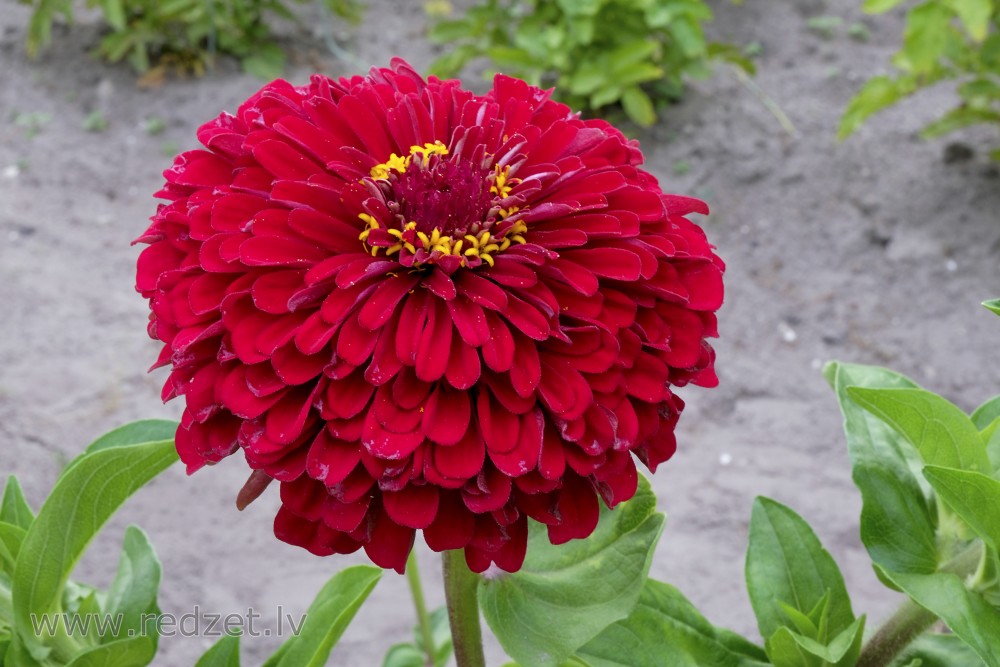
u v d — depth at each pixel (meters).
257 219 0.34
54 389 0.78
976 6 0.83
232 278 0.34
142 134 1.03
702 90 1.09
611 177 0.36
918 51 0.86
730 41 1.16
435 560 0.70
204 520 0.70
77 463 0.37
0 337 0.82
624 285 0.35
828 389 0.80
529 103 0.39
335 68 1.12
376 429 0.33
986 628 0.37
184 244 0.35
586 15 0.97
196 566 0.67
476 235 0.35
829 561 0.42
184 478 0.74
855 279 0.89
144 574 0.41
